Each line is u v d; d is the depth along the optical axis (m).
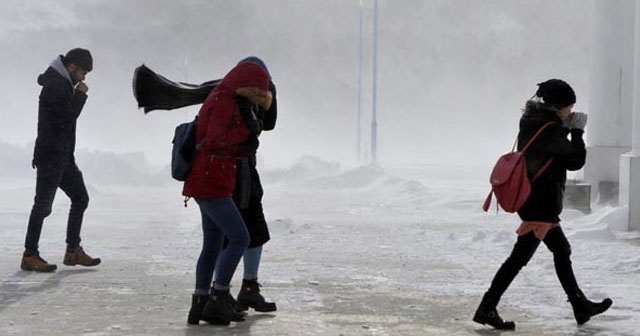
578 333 14.84
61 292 18.17
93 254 24.08
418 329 15.06
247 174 15.57
